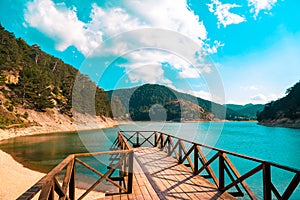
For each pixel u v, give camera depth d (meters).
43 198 1.40
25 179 7.66
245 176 2.84
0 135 20.45
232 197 3.08
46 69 46.00
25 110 29.86
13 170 8.56
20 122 26.02
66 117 33.91
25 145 16.30
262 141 23.59
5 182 7.09
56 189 1.92
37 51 51.72
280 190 7.33
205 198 3.07
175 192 3.33
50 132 27.31
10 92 31.22
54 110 34.00
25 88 32.31
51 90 37.88
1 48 38.19
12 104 28.84
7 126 23.02
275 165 2.29
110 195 3.23
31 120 28.42
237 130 42.09
